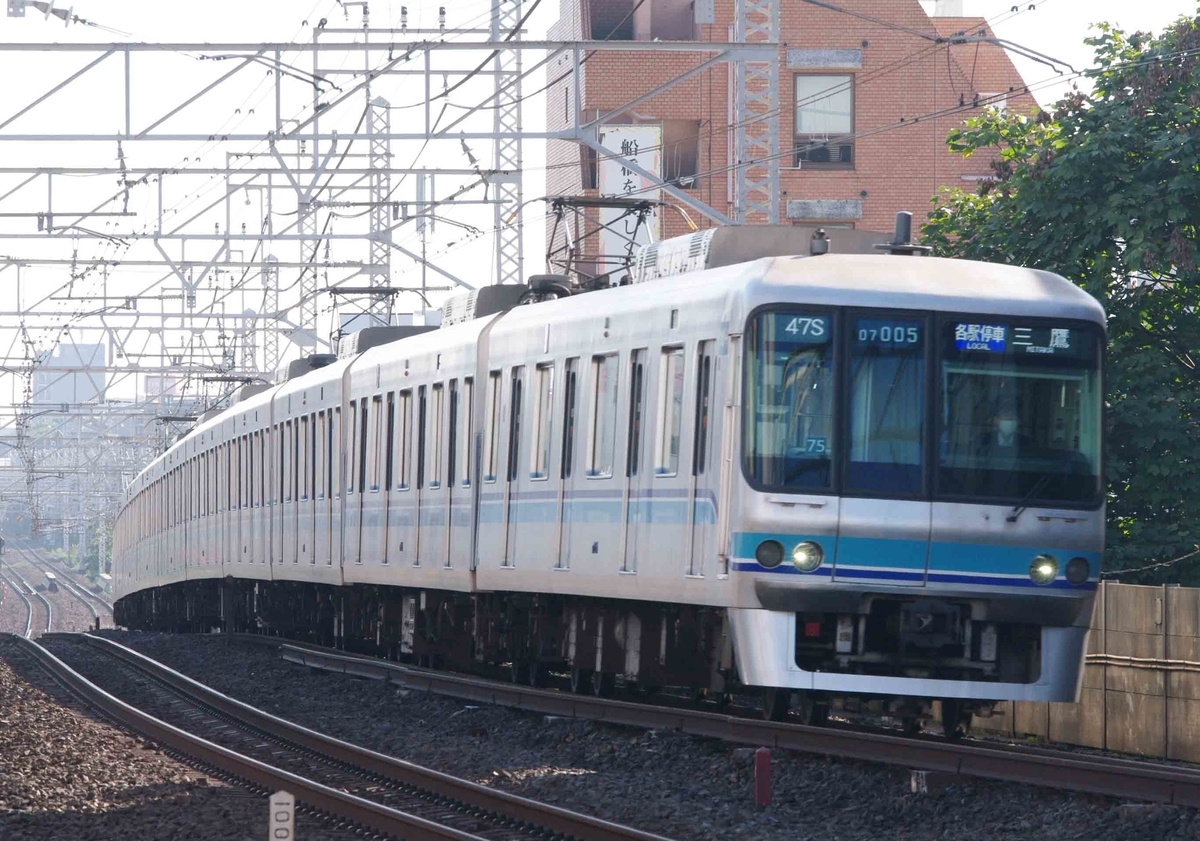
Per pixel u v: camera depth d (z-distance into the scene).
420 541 66.12
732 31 129.00
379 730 55.06
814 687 41.41
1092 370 43.44
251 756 49.84
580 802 38.12
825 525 41.34
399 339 79.00
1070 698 43.03
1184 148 65.62
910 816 34.72
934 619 42.62
